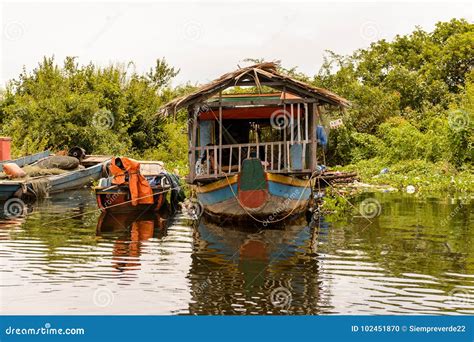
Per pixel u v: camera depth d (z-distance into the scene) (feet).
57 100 105.29
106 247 44.83
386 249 43.57
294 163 57.98
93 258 41.16
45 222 56.29
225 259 40.83
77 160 88.63
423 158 99.71
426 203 68.33
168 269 38.19
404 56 142.20
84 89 116.47
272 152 54.90
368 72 134.31
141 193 61.00
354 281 35.27
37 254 42.32
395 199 72.23
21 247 44.65
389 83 127.85
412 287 34.06
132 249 44.14
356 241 46.62
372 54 138.82
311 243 45.93
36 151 98.48
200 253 42.78
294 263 39.63
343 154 112.06
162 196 64.13
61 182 79.15
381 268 38.14
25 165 84.64
